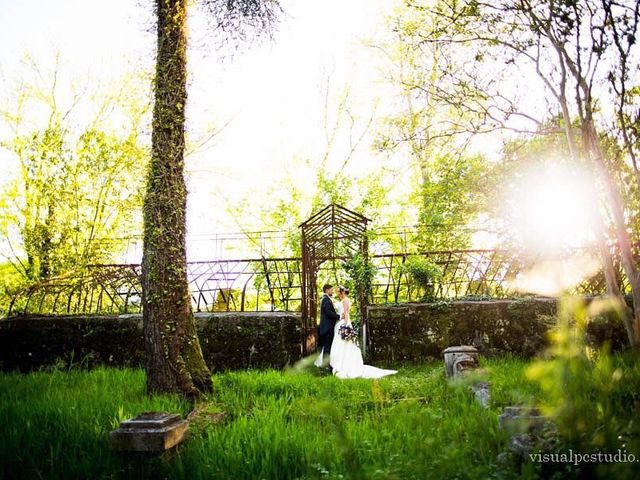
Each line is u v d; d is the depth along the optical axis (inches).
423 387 280.5
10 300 481.1
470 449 157.6
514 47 291.0
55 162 506.0
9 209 526.6
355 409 240.4
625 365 204.5
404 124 366.9
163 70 299.0
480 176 454.6
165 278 283.0
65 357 417.7
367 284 440.8
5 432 201.8
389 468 135.4
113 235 528.4
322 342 426.0
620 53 234.2
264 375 330.6
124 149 481.4
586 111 255.8
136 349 414.3
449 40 313.3
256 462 172.1
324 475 153.2
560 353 97.9
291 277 473.7
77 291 478.6
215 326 411.5
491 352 403.2
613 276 250.1
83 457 181.2
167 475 169.0
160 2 303.0
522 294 447.2
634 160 233.6
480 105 327.9
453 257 472.7
